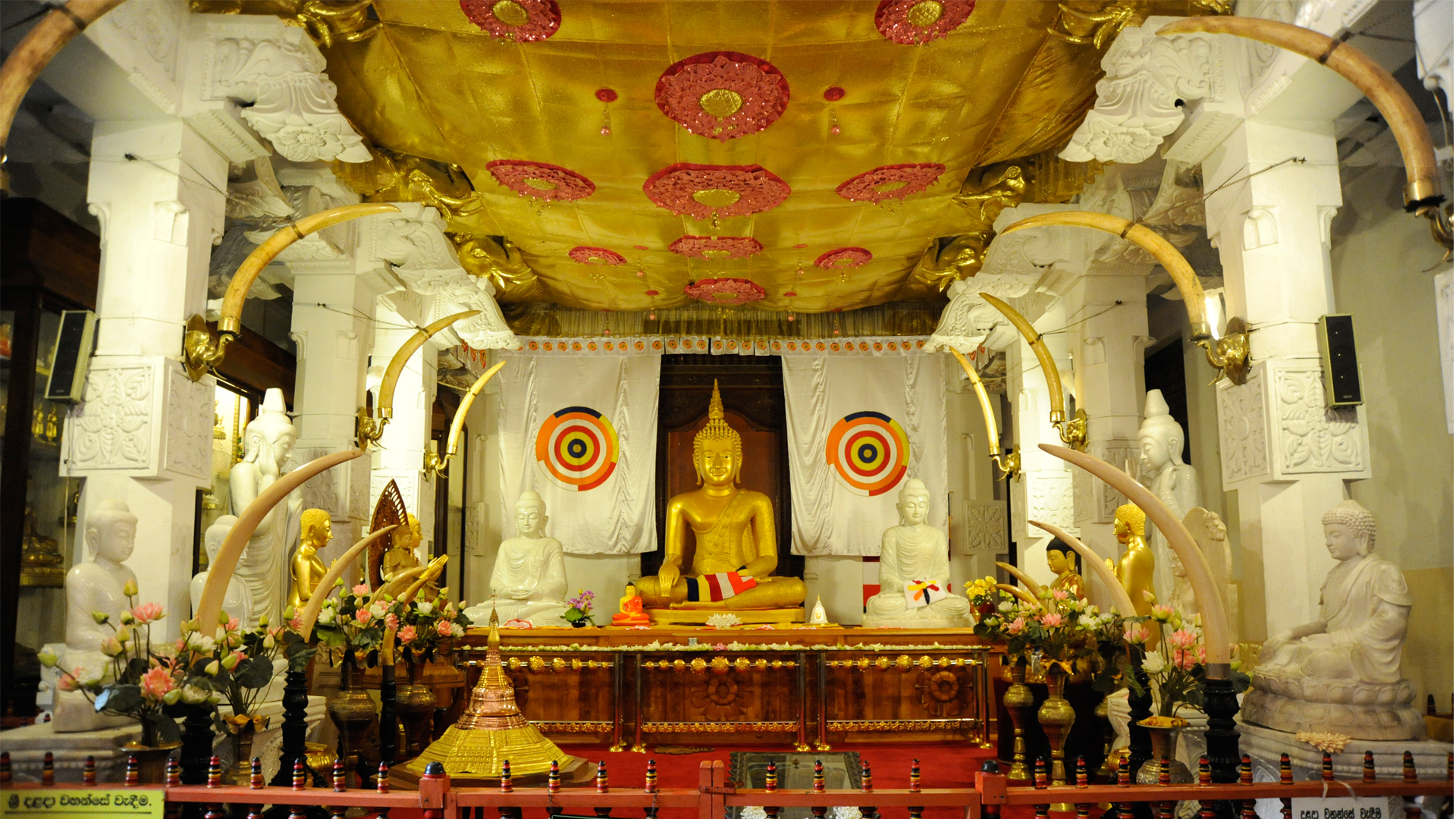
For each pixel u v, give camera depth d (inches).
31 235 221.9
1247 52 197.0
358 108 245.3
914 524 375.6
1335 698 158.2
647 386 438.3
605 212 309.0
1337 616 167.5
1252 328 194.1
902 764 262.2
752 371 469.1
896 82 230.4
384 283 315.6
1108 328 303.7
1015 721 239.0
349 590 283.0
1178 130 207.6
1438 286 148.1
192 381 194.4
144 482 185.0
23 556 224.1
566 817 128.2
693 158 269.4
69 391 181.8
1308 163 196.1
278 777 159.9
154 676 143.3
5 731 161.6
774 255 350.3
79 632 165.2
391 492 320.2
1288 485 187.6
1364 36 178.7
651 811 121.0
